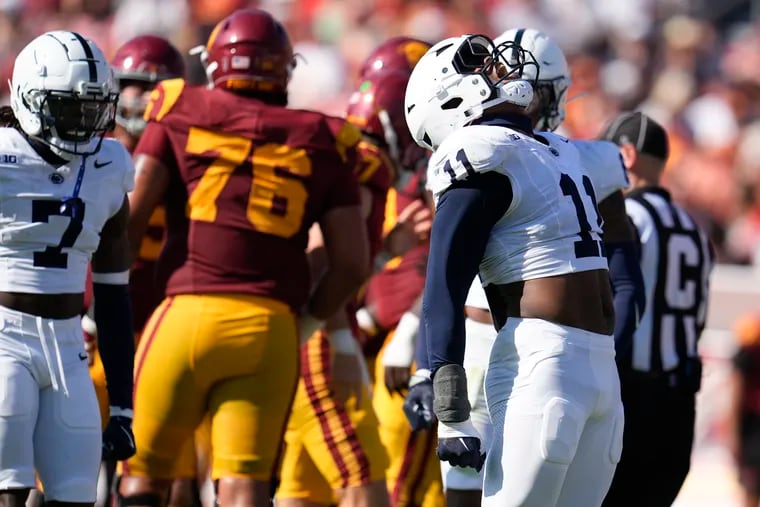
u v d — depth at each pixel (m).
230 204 17.80
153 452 17.89
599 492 14.33
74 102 15.62
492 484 13.85
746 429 28.38
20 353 15.62
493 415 14.03
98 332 16.75
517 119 14.64
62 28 59.53
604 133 21.25
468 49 14.85
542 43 17.52
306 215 18.16
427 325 13.76
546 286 13.85
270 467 17.75
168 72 21.42
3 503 15.31
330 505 20.56
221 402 17.67
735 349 29.59
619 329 17.06
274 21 18.77
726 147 49.22
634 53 55.22
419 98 14.94
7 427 15.38
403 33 56.34
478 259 13.80
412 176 22.45
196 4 57.75
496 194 13.80
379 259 21.72
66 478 15.70
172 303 17.80
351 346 19.72
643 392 19.52
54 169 15.84
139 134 21.28
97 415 16.09
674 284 19.91
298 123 18.14
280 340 17.73
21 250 15.76
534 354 13.73
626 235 17.38
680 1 56.59
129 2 58.75
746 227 45.84
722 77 53.81
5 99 55.72
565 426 13.55
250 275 17.69
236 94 18.31
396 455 22.22
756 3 56.25
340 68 55.75
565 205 14.01
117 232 16.61
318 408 19.67
